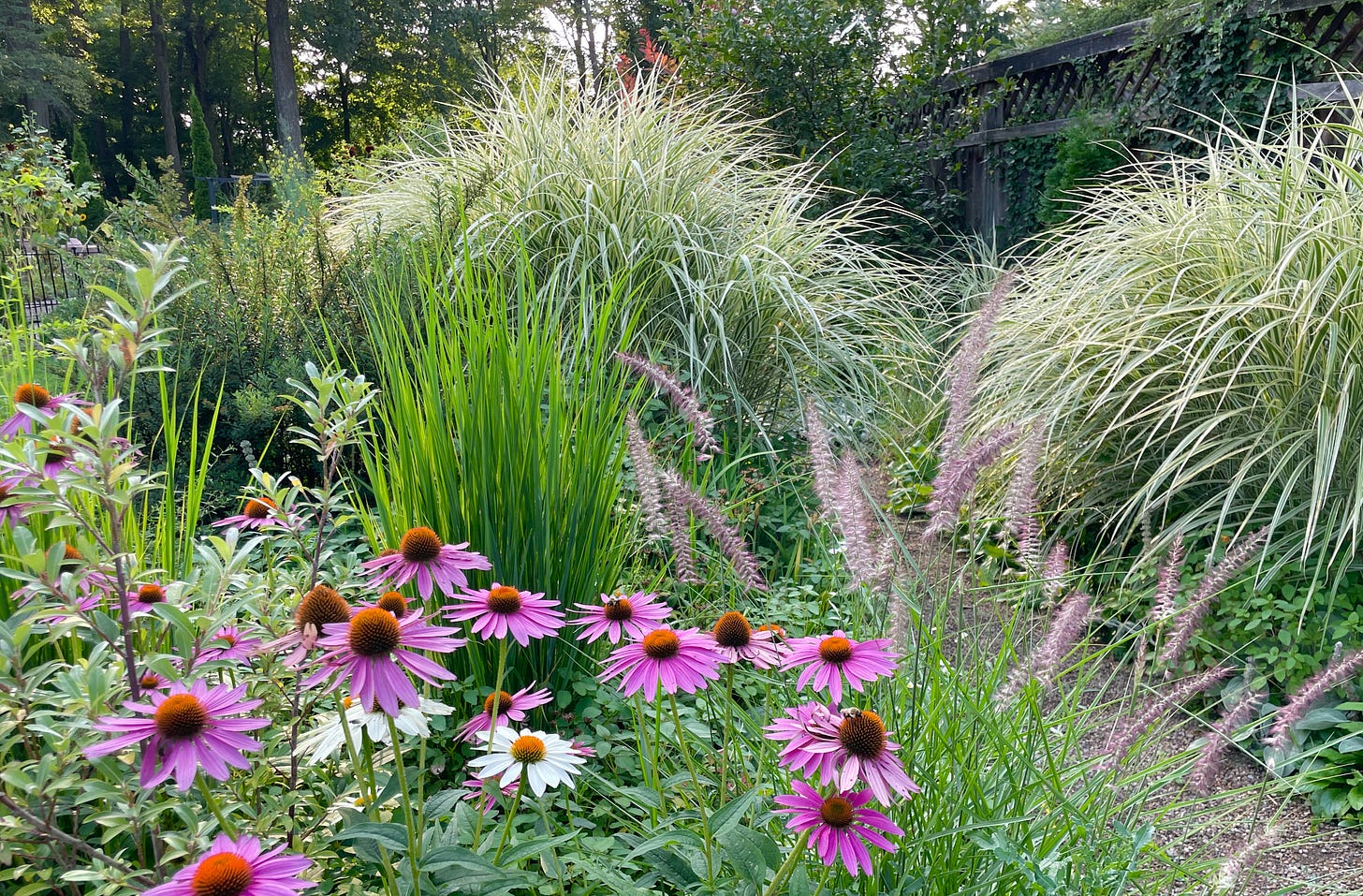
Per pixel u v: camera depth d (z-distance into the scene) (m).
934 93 8.88
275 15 27.12
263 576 1.89
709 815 1.58
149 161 38.81
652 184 4.94
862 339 5.07
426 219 4.84
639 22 28.98
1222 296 3.46
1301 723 2.67
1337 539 3.09
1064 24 15.32
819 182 8.10
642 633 1.54
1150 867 1.96
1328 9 5.59
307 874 1.41
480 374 2.26
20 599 1.63
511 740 1.49
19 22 29.42
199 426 3.75
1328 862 2.31
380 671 1.16
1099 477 3.88
